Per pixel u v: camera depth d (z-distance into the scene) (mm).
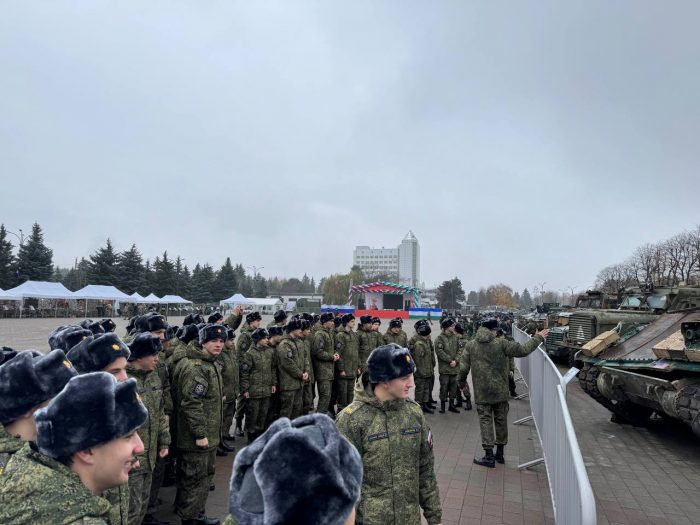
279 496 1015
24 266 52562
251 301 55312
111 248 58906
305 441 1060
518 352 6402
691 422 6656
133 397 1721
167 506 5258
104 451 1630
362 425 2801
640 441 8188
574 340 14750
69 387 1622
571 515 3104
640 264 57531
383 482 2740
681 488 6023
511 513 4988
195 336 5434
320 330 9047
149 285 64500
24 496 1482
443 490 5629
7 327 29266
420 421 2943
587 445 7949
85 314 45656
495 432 6711
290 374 7746
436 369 17625
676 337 7875
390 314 57188
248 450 1220
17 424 2127
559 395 4410
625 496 5766
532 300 159125
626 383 8117
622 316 14078
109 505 1670
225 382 6863
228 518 1335
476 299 151125
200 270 76938
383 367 2770
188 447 4516
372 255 152000
